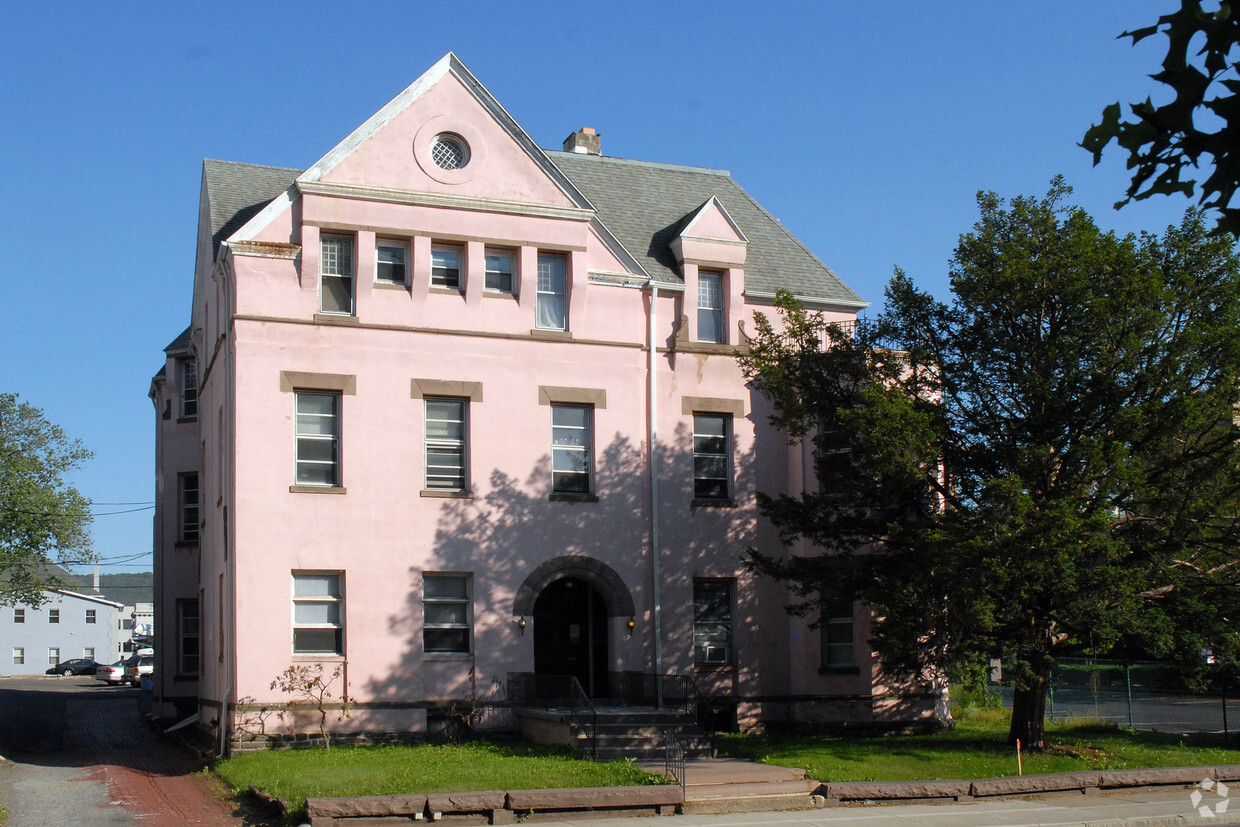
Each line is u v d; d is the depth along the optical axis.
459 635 25.77
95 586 101.25
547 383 27.09
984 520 21.22
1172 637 20.61
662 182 32.81
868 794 19.23
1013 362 22.66
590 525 27.02
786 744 24.64
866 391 21.55
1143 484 21.09
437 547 25.59
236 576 23.88
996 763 21.91
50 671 84.31
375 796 16.66
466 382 26.34
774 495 29.25
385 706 24.61
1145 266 21.44
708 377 29.02
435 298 26.33
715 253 29.44
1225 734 26.70
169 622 33.66
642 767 20.53
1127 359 21.16
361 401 25.42
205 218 29.86
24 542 45.44
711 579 28.50
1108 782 20.41
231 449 24.55
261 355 24.73
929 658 21.94
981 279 22.62
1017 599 21.09
